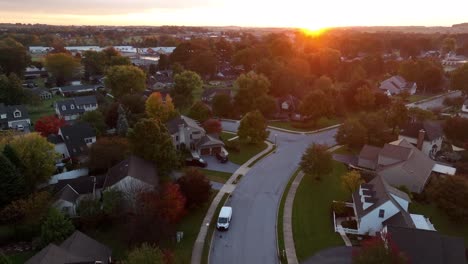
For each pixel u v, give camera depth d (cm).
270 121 8831
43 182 5056
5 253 3784
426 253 3269
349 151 6900
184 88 9425
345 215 4566
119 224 4312
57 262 3081
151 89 11288
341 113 9281
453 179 4634
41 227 3941
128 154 5547
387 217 4091
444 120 8425
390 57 18775
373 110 9594
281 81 10706
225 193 5119
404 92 10862
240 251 3862
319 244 3972
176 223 4316
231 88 11481
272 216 4559
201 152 6525
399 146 5744
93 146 5619
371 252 3122
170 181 4781
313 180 5609
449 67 16338
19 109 8594
